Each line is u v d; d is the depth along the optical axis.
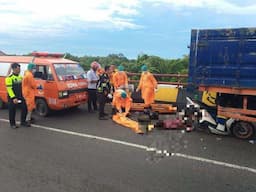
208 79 5.75
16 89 6.34
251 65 5.30
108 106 8.60
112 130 6.16
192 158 4.57
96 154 4.75
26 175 3.98
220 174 4.00
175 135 5.78
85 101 7.87
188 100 6.24
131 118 7.14
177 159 4.54
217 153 4.79
